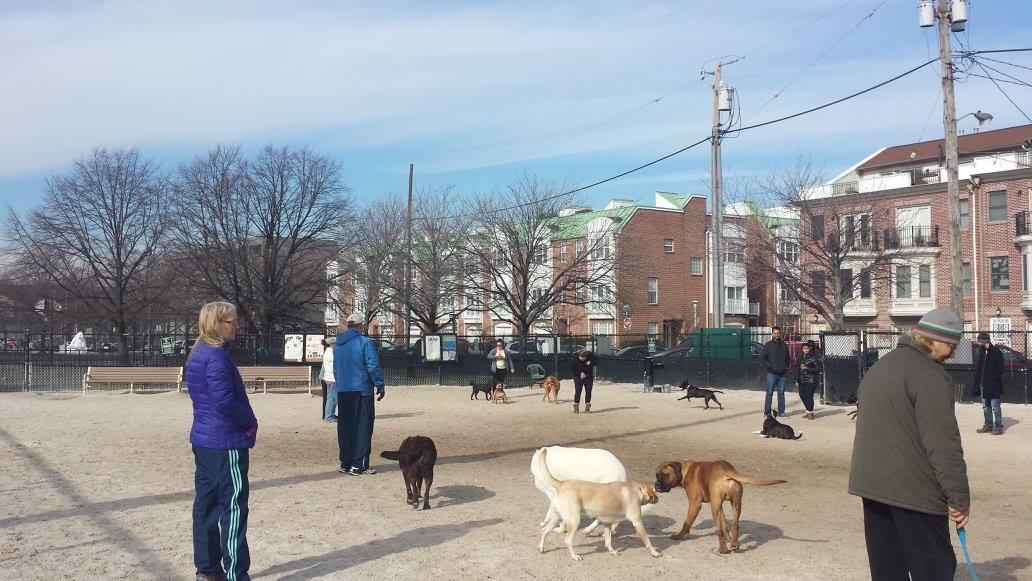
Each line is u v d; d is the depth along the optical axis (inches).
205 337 229.9
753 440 568.4
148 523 311.6
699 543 287.1
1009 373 801.6
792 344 1019.3
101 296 1740.9
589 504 264.8
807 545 284.0
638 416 721.6
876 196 1694.1
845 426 645.9
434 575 248.2
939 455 177.2
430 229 1688.0
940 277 1797.5
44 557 264.8
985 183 1740.9
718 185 1131.9
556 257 1857.8
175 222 1574.8
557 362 1176.2
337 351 425.7
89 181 1695.4
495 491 381.1
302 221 1593.3
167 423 659.4
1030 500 375.9
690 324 2271.2
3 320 2005.4
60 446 524.1
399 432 612.4
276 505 346.6
